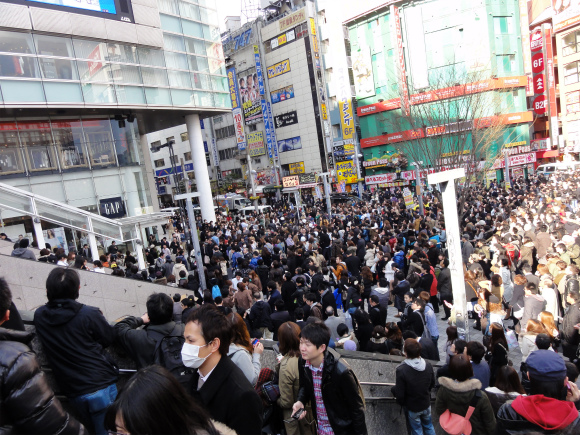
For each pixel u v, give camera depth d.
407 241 14.99
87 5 20.84
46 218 11.62
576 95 43.78
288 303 10.08
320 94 53.34
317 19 52.97
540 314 6.77
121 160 23.88
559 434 3.27
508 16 42.28
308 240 16.67
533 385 4.04
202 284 11.84
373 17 46.84
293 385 3.60
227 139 67.06
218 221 30.86
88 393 2.88
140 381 1.47
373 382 5.15
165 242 20.44
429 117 21.17
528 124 43.16
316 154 55.97
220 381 2.33
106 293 8.16
